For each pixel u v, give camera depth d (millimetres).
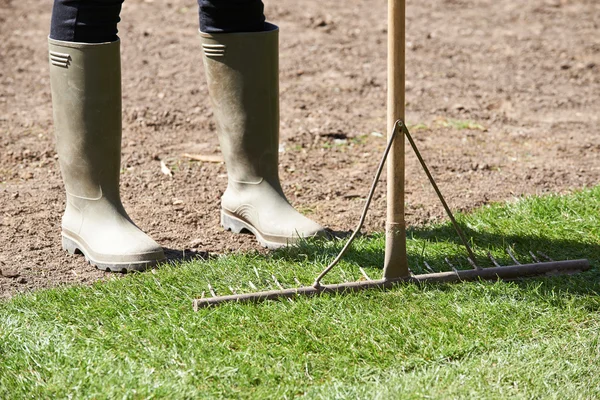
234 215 7578
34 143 10008
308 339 5484
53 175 9047
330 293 6062
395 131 5852
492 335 5594
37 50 14039
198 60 13656
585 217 7648
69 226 7059
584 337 5535
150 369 5070
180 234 7586
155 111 11234
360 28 15797
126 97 11797
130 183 8836
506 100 12016
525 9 17469
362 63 13680
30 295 6113
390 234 6105
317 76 12984
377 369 5184
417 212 8070
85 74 6496
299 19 16250
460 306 5922
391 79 5762
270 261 6738
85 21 6410
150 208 8188
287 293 6000
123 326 5613
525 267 6438
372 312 5828
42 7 16859
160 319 5719
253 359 5254
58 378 4961
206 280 6352
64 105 6641
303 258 6801
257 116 7188
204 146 10102
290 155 9773
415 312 5824
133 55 13828
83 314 5777
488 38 15297
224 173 9219
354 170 9336
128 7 17078
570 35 15570
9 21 15734
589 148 10141
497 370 5137
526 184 8898
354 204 8328
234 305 5855
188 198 8484
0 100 11609
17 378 4957
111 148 6754
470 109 11578
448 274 6289
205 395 4871
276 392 4914
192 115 11180
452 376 5066
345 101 11875
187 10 16953
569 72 13414
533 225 7520
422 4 17859
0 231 7551
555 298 6059
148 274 6461
